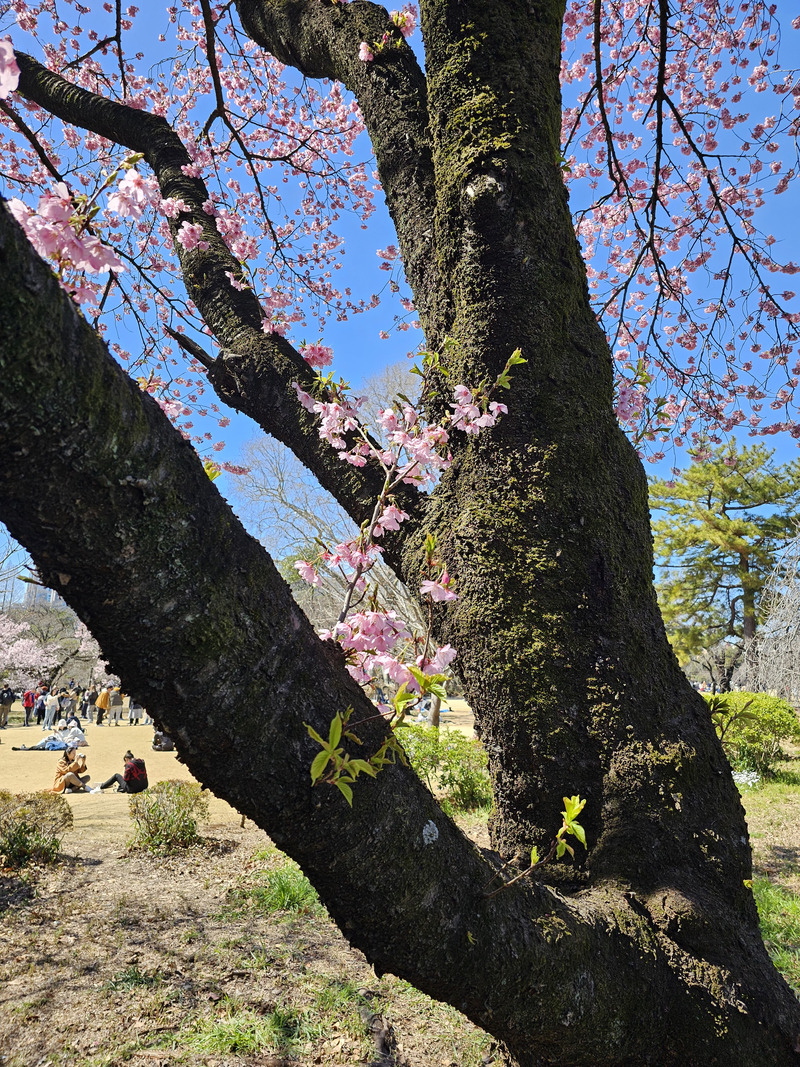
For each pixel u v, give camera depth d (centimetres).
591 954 126
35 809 621
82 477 76
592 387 174
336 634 148
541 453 164
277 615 96
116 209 108
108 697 2170
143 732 1777
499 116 177
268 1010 336
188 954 404
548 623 156
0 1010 336
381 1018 326
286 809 97
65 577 82
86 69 541
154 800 665
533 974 116
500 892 120
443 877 110
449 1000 117
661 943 135
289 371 221
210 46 365
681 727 156
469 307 176
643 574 168
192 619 87
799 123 496
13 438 71
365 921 107
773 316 504
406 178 212
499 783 162
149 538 82
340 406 198
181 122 575
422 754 791
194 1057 295
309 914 473
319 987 359
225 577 90
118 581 82
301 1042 307
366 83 227
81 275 110
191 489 87
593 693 153
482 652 159
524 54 183
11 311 64
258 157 432
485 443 169
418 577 180
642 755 149
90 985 363
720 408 472
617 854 145
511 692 154
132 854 631
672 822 145
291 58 274
